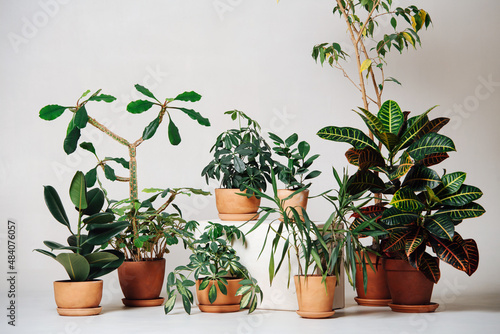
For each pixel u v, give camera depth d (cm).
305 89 463
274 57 465
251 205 354
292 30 464
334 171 320
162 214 370
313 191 461
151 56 470
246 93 467
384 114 334
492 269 446
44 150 463
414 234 305
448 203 307
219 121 468
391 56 459
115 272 446
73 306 320
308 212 461
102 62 469
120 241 362
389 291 348
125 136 468
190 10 471
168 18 471
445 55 455
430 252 463
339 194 320
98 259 327
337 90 461
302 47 463
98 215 320
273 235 337
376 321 292
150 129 361
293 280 331
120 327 283
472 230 451
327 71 462
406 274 318
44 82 467
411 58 457
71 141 348
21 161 462
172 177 468
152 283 360
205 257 327
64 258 316
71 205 461
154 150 469
